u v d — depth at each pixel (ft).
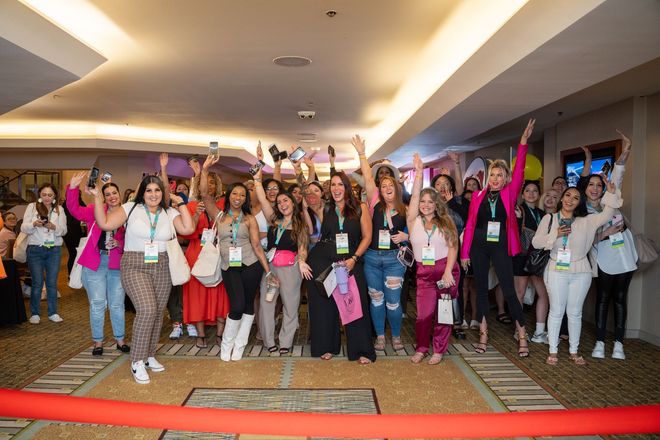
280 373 15.37
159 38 18.49
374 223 17.02
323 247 16.72
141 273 14.70
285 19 16.66
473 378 14.96
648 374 15.34
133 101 29.55
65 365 16.15
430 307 16.26
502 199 16.84
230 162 52.19
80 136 41.27
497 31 15.16
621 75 16.70
